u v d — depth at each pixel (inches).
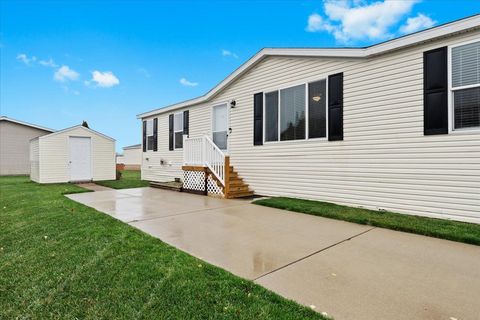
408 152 215.2
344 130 253.6
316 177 275.0
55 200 299.7
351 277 110.0
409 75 214.8
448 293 97.0
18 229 183.5
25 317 84.7
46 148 524.7
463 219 189.9
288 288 101.0
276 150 312.5
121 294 96.6
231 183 321.1
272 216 217.3
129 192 368.2
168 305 89.2
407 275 111.7
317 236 164.9
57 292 99.1
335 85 260.1
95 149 580.1
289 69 299.9
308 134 282.2
